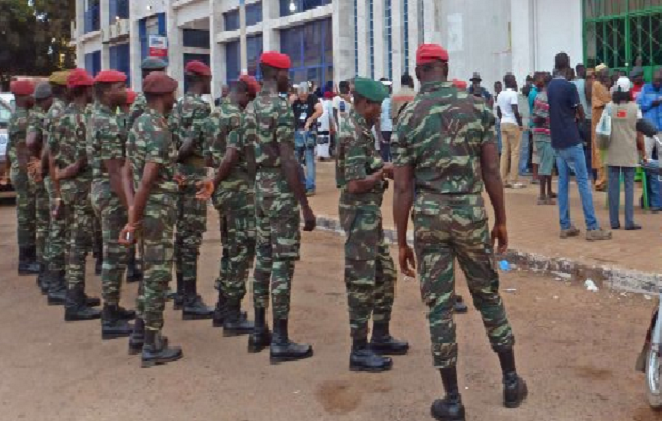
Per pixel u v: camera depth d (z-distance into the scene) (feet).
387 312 17.13
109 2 114.11
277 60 16.74
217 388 15.48
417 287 23.50
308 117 41.34
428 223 13.01
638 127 19.19
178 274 22.09
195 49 99.04
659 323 13.70
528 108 43.70
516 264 25.03
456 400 13.37
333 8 71.41
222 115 19.72
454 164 12.87
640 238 26.32
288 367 16.61
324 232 33.88
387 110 40.75
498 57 58.39
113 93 18.44
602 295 21.53
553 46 52.90
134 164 16.58
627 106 27.40
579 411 13.69
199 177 20.98
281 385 15.52
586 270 22.68
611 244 25.53
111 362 17.48
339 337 18.66
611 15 50.44
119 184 18.22
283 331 17.06
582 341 17.63
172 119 20.88
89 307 21.93
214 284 25.03
